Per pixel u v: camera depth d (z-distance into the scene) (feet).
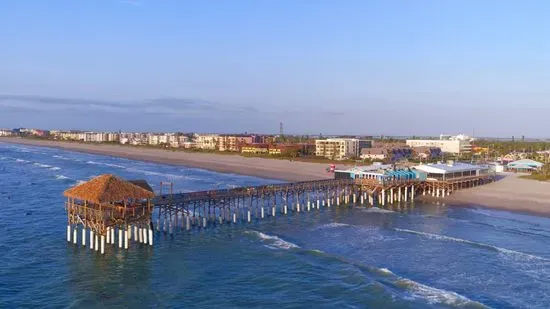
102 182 175.52
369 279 149.69
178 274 154.92
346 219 245.45
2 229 211.00
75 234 184.24
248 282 148.77
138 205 183.93
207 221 228.63
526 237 208.54
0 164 531.91
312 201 304.50
